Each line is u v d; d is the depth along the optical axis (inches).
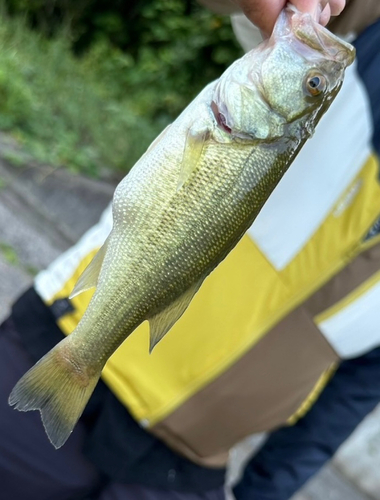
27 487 15.9
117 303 10.4
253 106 10.4
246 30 14.4
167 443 15.1
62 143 37.3
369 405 16.5
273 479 16.9
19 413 15.7
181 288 10.6
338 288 14.5
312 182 14.3
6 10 52.4
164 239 10.3
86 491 16.2
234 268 14.5
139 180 10.3
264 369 14.7
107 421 15.2
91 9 61.8
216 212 10.4
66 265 16.1
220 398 14.7
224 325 14.6
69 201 34.1
